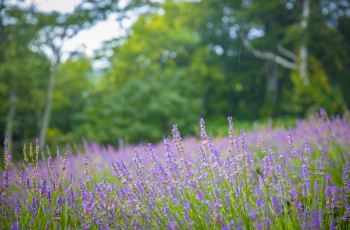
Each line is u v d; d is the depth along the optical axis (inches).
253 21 1125.1
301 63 915.4
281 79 1244.5
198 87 1087.0
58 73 944.3
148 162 186.5
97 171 208.8
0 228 142.5
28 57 869.8
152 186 145.6
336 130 242.4
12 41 849.5
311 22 951.0
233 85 1191.6
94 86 1052.5
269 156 147.9
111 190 146.9
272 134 282.5
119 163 144.9
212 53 1259.8
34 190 153.0
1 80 790.5
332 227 124.1
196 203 135.8
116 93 901.8
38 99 944.3
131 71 968.3
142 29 989.2
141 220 137.5
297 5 1099.3
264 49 1139.3
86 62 961.5
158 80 948.0
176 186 142.1
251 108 1205.7
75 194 158.1
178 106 890.1
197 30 1240.2
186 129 895.1
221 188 142.2
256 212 126.4
